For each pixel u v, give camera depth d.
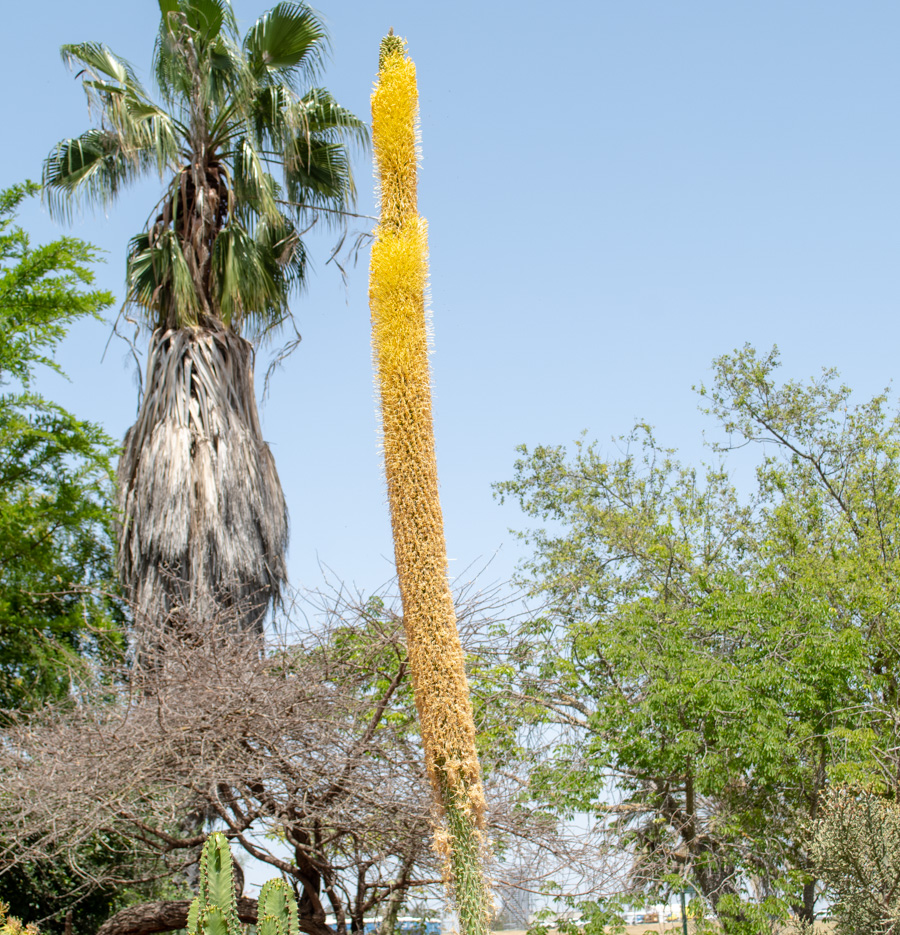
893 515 17.80
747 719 11.43
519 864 9.08
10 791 8.26
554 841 9.42
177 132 13.92
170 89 13.13
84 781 8.02
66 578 13.29
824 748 12.18
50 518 13.39
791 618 12.84
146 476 11.67
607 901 10.04
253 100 13.73
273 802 8.58
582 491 20.95
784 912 10.41
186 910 9.08
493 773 9.63
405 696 10.38
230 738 8.39
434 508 6.23
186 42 12.81
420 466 6.26
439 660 5.93
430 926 10.04
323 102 14.48
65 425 13.93
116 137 13.49
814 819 10.92
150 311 13.76
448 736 5.82
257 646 9.55
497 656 10.51
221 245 13.43
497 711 10.49
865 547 16.34
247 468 12.26
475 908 5.55
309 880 9.16
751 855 11.58
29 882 10.54
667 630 12.77
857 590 13.79
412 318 6.55
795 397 21.09
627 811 12.22
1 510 13.04
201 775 8.13
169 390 12.08
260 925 5.76
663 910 12.18
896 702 13.36
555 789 10.89
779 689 12.10
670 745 11.55
